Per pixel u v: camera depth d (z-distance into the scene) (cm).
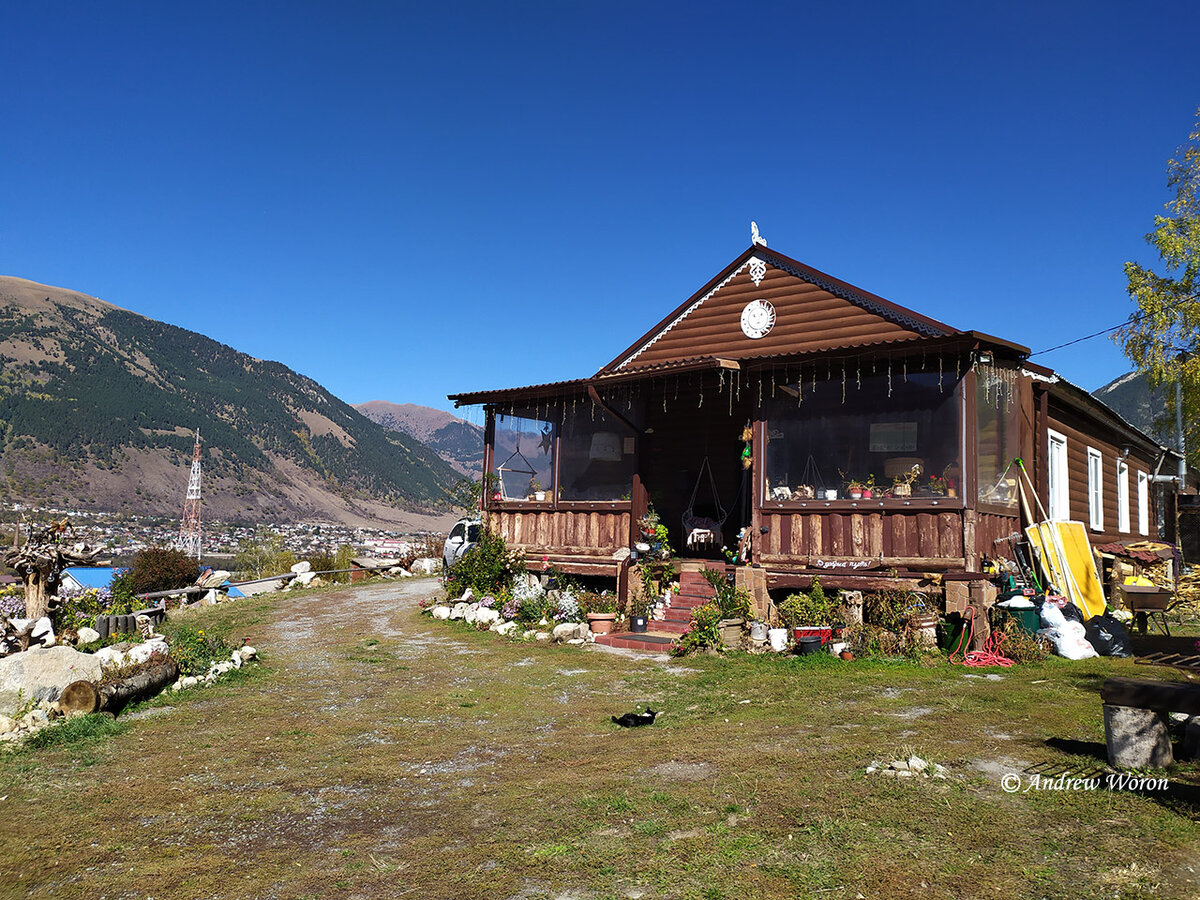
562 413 1661
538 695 1020
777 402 1363
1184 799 522
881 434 1262
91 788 698
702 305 1714
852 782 600
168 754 799
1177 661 598
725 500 1734
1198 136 2309
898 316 1448
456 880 494
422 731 866
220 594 2567
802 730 770
